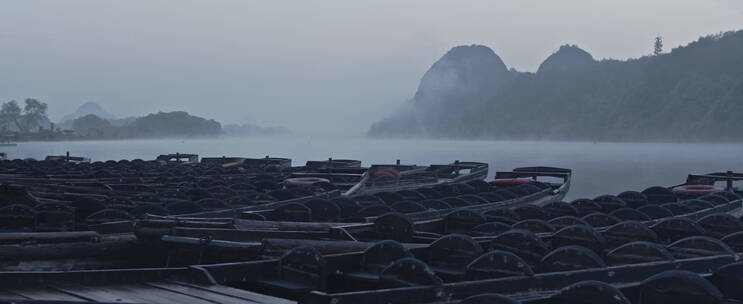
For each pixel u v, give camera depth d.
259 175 30.31
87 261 11.00
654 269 9.03
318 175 31.48
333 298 6.88
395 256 9.19
